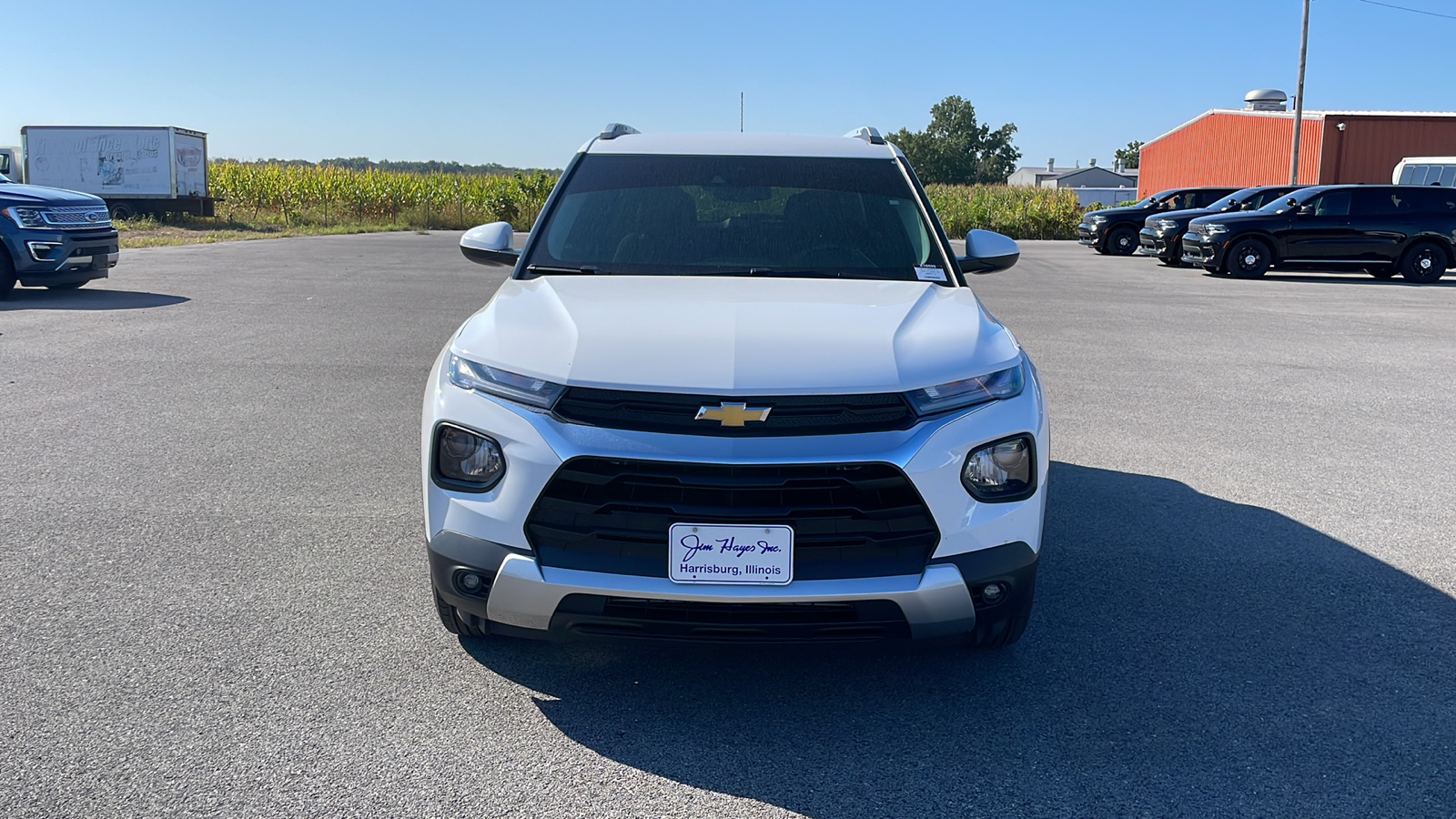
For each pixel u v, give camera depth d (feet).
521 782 8.14
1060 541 14.10
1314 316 40.37
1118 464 18.12
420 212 118.21
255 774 8.15
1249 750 8.73
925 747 8.75
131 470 16.63
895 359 8.98
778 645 8.71
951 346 9.41
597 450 8.39
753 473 8.29
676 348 8.93
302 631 10.82
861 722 9.18
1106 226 80.07
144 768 8.18
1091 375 26.81
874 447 8.41
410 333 31.35
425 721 9.04
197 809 7.66
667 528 8.40
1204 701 9.61
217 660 10.11
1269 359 29.86
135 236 78.07
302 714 9.10
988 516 8.82
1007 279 56.29
